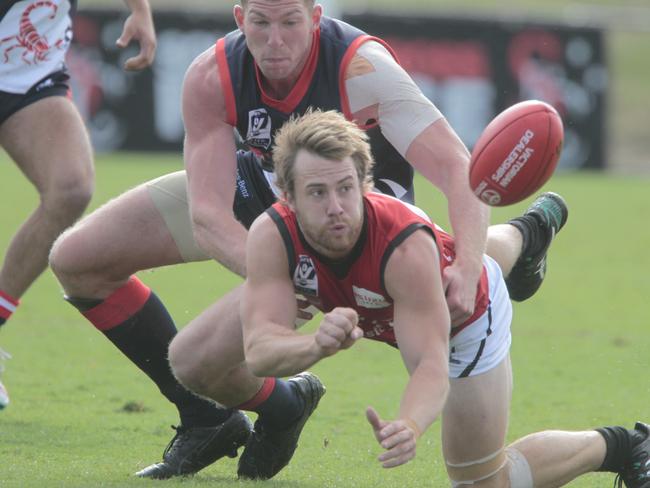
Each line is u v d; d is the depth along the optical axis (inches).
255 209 725.3
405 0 4488.2
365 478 687.7
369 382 965.2
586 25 2588.6
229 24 2492.6
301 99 655.8
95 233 711.1
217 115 672.4
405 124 654.5
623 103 3476.9
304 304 637.9
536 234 743.1
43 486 622.8
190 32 2493.8
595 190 2399.1
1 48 860.0
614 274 1557.6
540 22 2554.1
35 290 1355.8
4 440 746.2
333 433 799.7
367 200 556.1
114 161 2400.3
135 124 2514.8
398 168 695.7
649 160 2930.6
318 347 502.6
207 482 651.5
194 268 1521.9
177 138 2532.0
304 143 524.4
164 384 719.1
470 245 613.3
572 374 997.8
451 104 2527.1
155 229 715.4
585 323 1235.2
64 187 834.2
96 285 718.5
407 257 543.8
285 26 627.8
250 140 678.5
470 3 4409.5
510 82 2544.3
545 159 573.9
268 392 666.2
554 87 2588.6
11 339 1093.8
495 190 578.6
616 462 634.8
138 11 872.3
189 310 1222.3
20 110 854.5
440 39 2514.8
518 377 984.9
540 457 620.4
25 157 853.8
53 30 877.2
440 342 540.1
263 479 682.8
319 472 701.3
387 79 654.5
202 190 663.8
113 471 676.1
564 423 827.4
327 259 552.4
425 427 510.6
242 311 560.1
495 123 578.2
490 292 625.0
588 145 2640.3
